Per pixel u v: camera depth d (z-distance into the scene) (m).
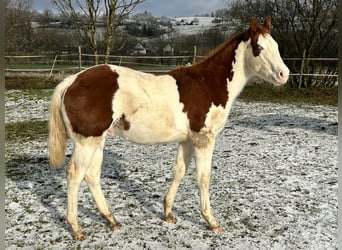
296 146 6.49
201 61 3.47
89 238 3.31
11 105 10.77
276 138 7.11
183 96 3.19
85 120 2.97
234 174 5.01
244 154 6.00
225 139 7.06
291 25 14.67
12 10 20.17
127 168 5.30
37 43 21.80
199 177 3.36
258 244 3.22
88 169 3.36
